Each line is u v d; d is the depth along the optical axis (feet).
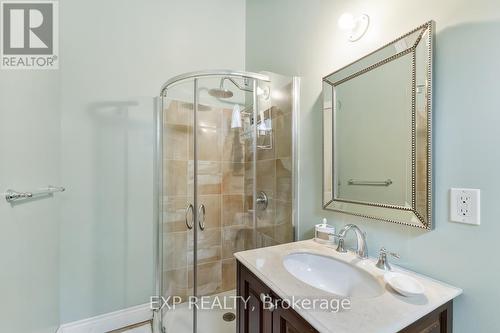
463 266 2.69
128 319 6.04
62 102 5.41
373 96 3.69
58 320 5.33
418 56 3.06
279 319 2.88
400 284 2.73
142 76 6.25
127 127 6.09
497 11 2.44
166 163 6.17
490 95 2.49
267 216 5.97
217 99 6.14
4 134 3.15
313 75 4.93
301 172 5.24
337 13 4.35
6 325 3.14
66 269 5.50
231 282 6.59
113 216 5.96
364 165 3.84
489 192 2.50
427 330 2.44
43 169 4.44
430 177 2.95
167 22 6.57
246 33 7.70
